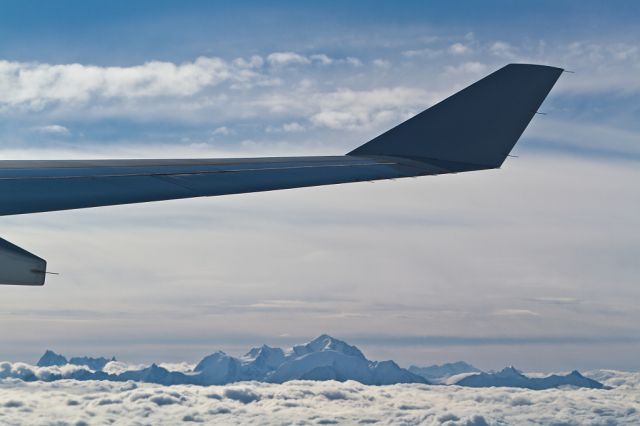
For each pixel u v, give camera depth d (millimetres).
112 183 26688
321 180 27594
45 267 17391
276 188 26734
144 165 29234
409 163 29000
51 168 28062
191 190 26422
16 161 29125
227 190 26516
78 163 29281
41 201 24281
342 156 31094
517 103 29578
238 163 30141
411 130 30891
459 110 30531
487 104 30109
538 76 30047
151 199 25297
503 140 28828
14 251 17594
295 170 28922
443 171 28000
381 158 30047
